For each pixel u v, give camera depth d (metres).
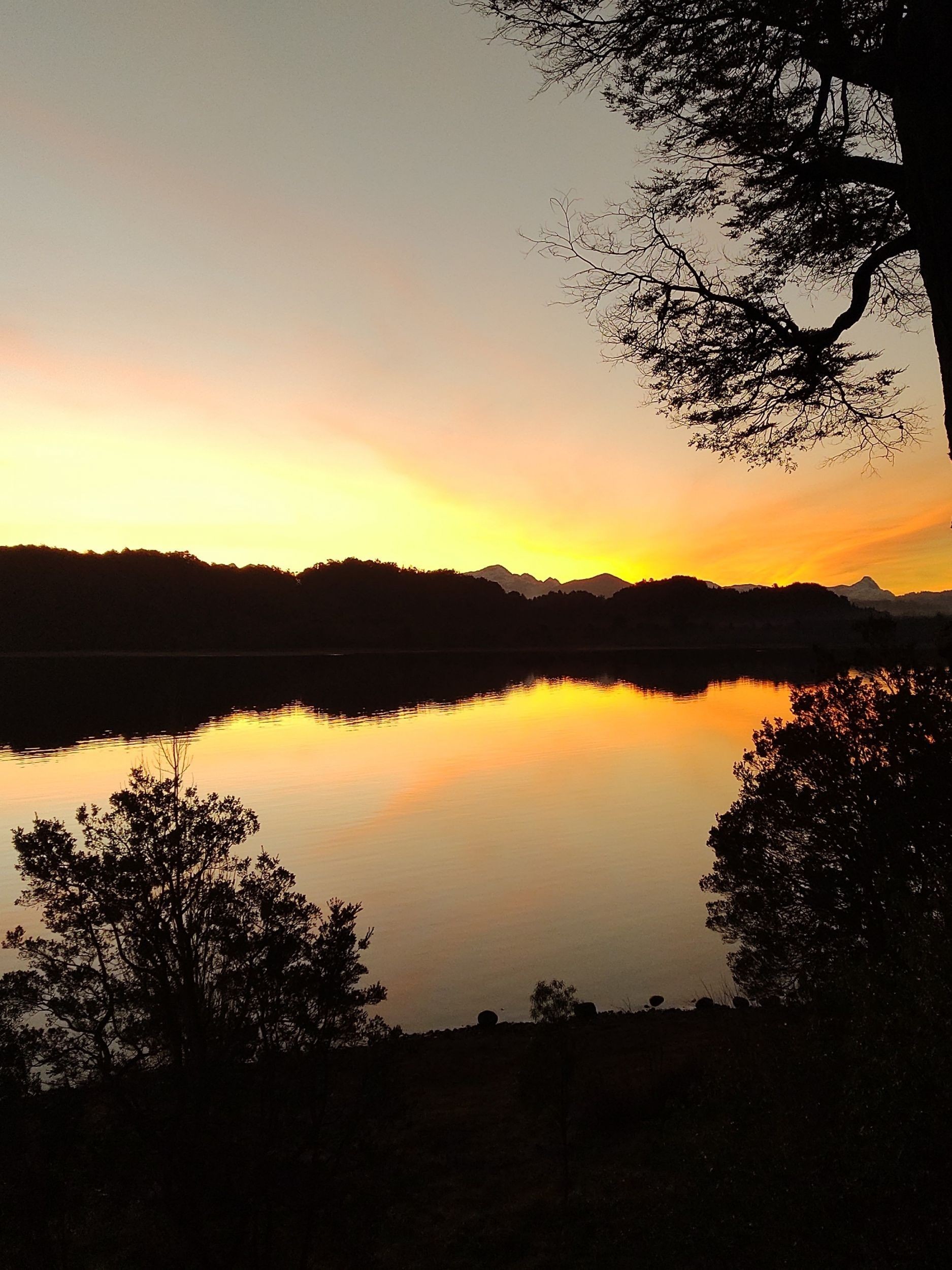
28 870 5.35
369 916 25.52
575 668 188.75
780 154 5.90
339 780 55.72
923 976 3.53
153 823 5.54
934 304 4.28
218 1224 4.97
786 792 7.92
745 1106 4.30
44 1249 4.81
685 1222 4.29
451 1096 11.16
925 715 7.22
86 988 5.27
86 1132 5.01
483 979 19.42
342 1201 5.36
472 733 82.25
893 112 4.45
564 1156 7.82
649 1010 15.38
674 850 34.62
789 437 6.67
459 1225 7.25
